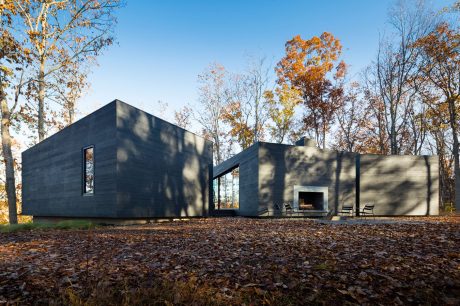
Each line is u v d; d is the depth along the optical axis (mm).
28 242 7367
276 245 6320
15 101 16047
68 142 15055
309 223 11547
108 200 12133
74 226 10805
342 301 3441
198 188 17625
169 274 4363
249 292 3711
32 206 18172
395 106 27344
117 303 3467
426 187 21000
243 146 34625
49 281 4109
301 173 19375
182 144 16391
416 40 23766
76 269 4656
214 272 4465
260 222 12766
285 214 18828
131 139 12742
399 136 31359
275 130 33938
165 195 14734
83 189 13766
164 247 6332
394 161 20984
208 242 6887
